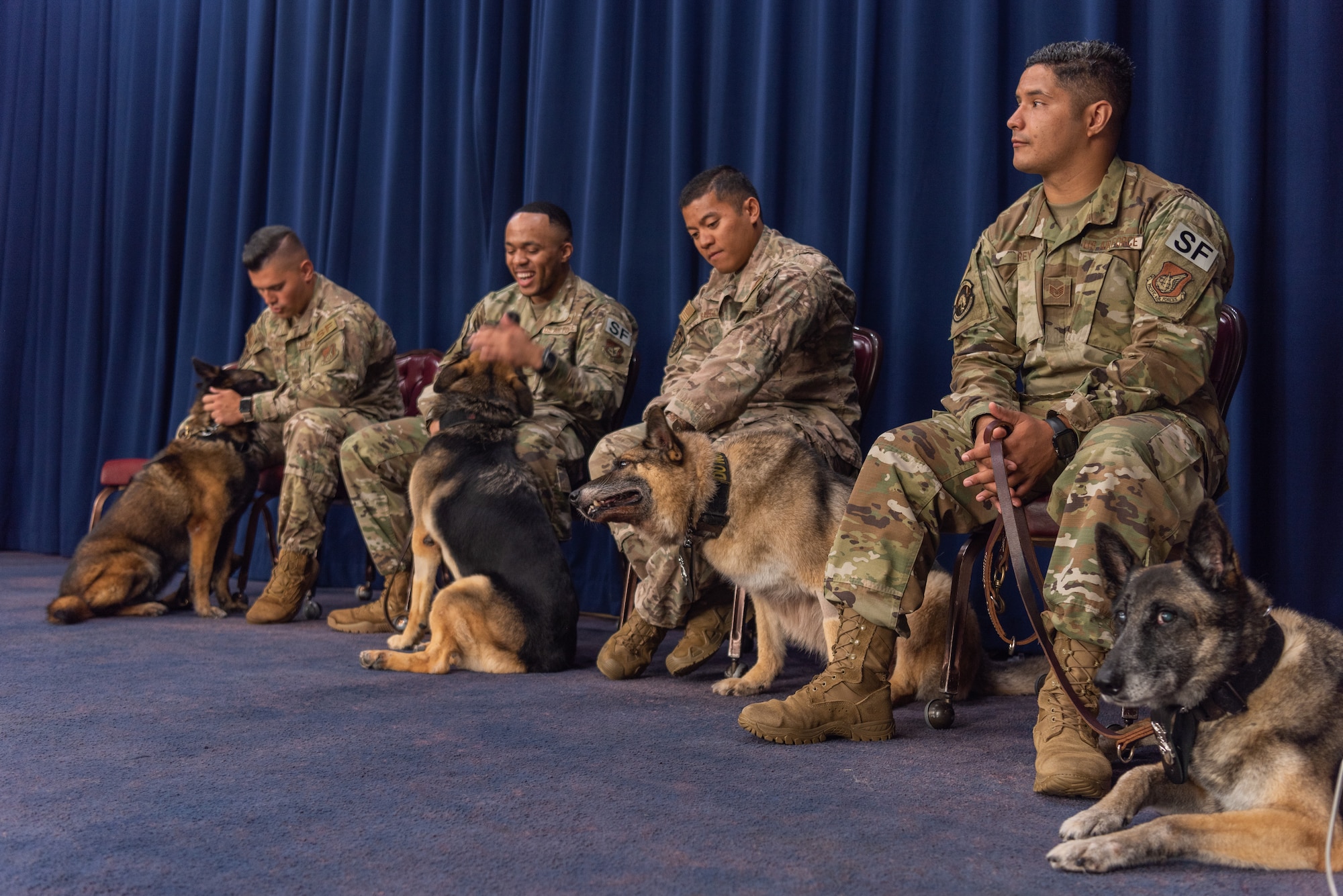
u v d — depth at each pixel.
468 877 1.41
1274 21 3.53
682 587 3.12
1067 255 2.61
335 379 4.40
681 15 4.78
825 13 4.41
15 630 3.84
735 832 1.63
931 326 4.22
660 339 4.93
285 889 1.35
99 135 7.00
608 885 1.38
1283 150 3.49
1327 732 1.54
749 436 2.90
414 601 3.57
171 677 2.95
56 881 1.37
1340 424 3.35
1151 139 3.80
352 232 5.96
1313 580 3.38
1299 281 3.41
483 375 3.74
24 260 7.39
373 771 1.97
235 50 6.44
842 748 2.29
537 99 5.25
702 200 3.44
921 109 4.22
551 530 3.49
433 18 5.65
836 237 4.45
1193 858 1.50
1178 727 1.65
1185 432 2.23
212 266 6.40
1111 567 1.85
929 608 2.94
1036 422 2.21
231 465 4.45
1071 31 3.94
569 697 2.85
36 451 7.20
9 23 7.50
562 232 4.26
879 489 2.35
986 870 1.48
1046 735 2.03
